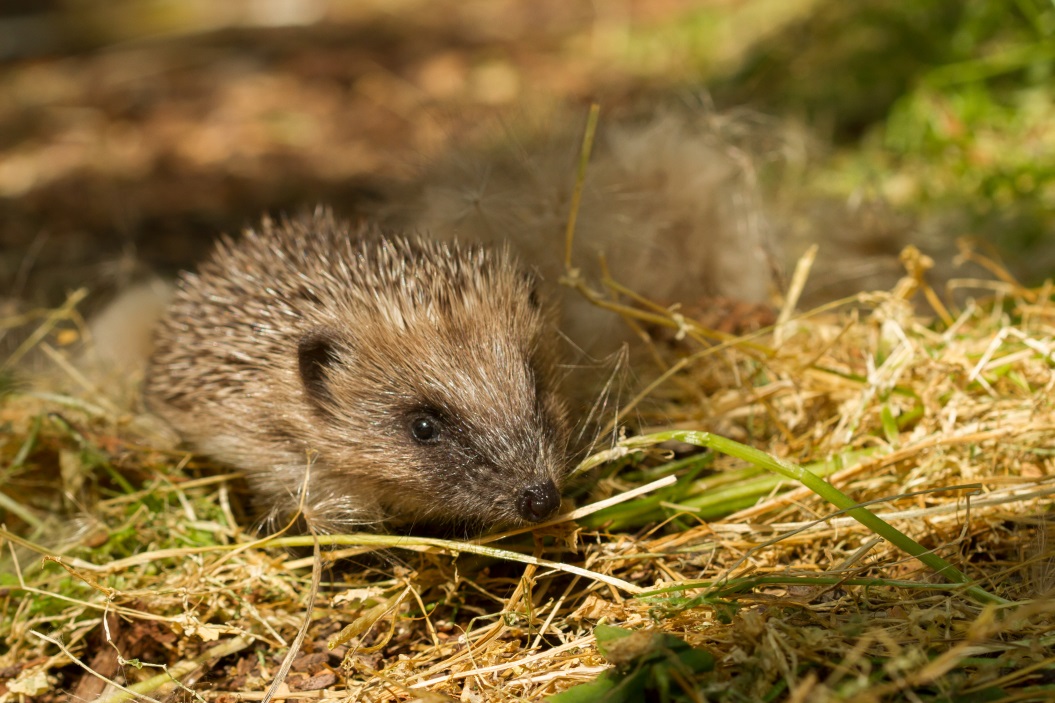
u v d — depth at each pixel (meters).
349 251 0.63
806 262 0.66
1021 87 0.76
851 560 0.58
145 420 0.66
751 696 0.55
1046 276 0.68
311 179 0.99
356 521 0.62
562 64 1.26
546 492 0.59
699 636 0.56
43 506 0.64
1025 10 0.75
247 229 0.67
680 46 1.16
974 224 0.71
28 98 1.40
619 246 0.66
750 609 0.57
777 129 0.74
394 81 1.31
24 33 1.71
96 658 0.60
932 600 0.57
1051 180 0.71
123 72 1.48
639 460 0.62
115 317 0.70
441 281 0.61
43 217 0.95
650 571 0.60
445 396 0.60
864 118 0.79
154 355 0.66
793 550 0.59
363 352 0.61
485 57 1.35
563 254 0.65
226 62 1.49
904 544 0.57
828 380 0.63
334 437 0.61
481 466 0.60
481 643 0.58
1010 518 0.59
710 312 0.66
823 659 0.55
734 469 0.62
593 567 0.60
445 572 0.60
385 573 0.61
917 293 0.68
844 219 0.71
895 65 0.80
